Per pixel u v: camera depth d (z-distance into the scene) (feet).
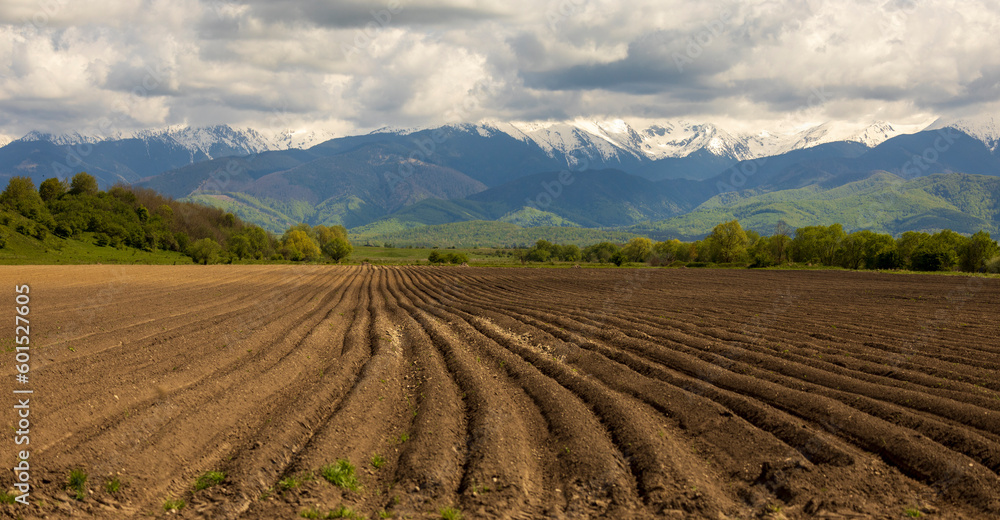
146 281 164.45
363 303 114.52
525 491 27.99
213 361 52.90
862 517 25.75
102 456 30.07
